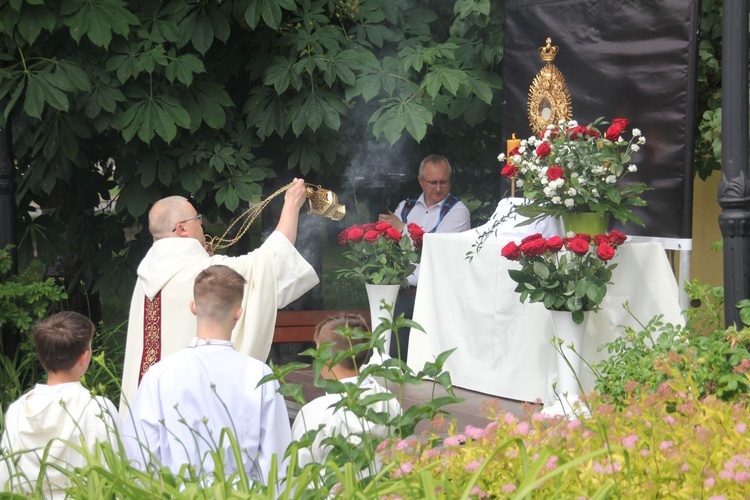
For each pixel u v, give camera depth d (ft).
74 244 40.34
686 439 14.06
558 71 31.63
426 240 28.40
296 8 34.40
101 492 13.83
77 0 31.83
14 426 18.06
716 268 34.58
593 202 24.77
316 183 40.47
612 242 23.31
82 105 33.60
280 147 38.29
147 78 34.60
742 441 13.88
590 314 24.67
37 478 16.20
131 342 23.67
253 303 23.06
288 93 35.86
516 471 13.55
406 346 32.22
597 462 13.32
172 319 23.09
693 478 12.91
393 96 36.76
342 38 35.96
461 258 27.12
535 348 25.12
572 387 23.50
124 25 32.07
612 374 21.74
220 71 36.52
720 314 24.85
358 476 14.85
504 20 34.94
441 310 27.81
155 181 36.27
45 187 36.37
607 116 30.48
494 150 40.68
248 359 18.19
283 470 17.46
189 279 23.11
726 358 20.65
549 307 23.27
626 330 22.56
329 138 36.96
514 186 29.53
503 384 25.84
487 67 37.24
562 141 25.41
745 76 22.07
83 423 18.07
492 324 26.08
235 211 36.99
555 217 25.31
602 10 30.60
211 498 12.94
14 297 31.96
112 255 39.60
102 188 39.75
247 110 35.53
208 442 16.97
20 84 31.76
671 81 28.48
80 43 34.01
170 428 17.31
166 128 33.12
